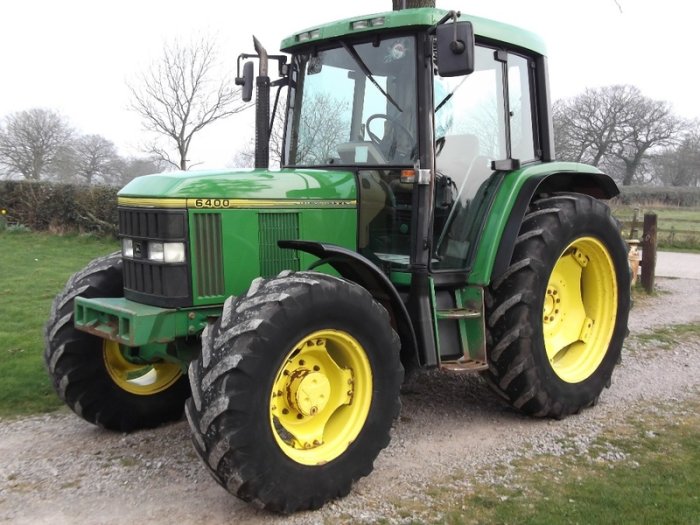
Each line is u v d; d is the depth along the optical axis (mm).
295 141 4562
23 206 18375
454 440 4234
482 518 3240
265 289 3271
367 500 3438
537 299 4301
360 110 4234
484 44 4406
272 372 3135
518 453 4027
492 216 4344
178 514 3303
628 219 21266
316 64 4449
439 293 4262
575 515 3246
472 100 4340
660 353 6352
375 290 4074
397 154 4086
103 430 4473
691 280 11156
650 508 3303
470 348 4258
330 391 3547
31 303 8641
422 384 5344
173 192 3584
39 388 5301
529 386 4324
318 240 4059
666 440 4211
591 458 3939
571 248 4785
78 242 16281
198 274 3668
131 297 3852
